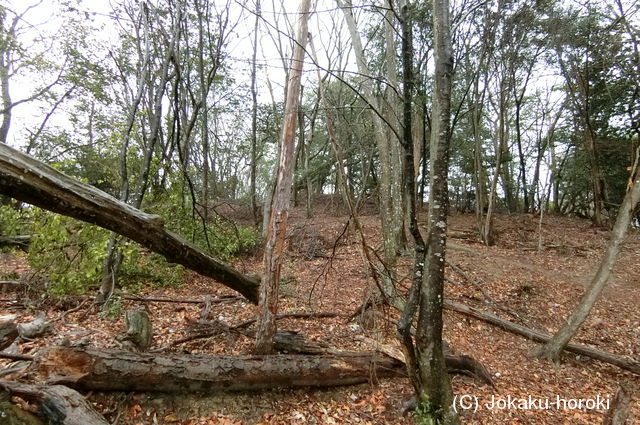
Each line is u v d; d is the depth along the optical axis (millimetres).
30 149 13078
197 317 5707
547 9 12398
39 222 5465
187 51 8156
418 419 3373
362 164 13461
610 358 5211
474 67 13227
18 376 3066
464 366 4555
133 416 3195
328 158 15961
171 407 3359
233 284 4375
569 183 19047
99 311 5477
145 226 3406
